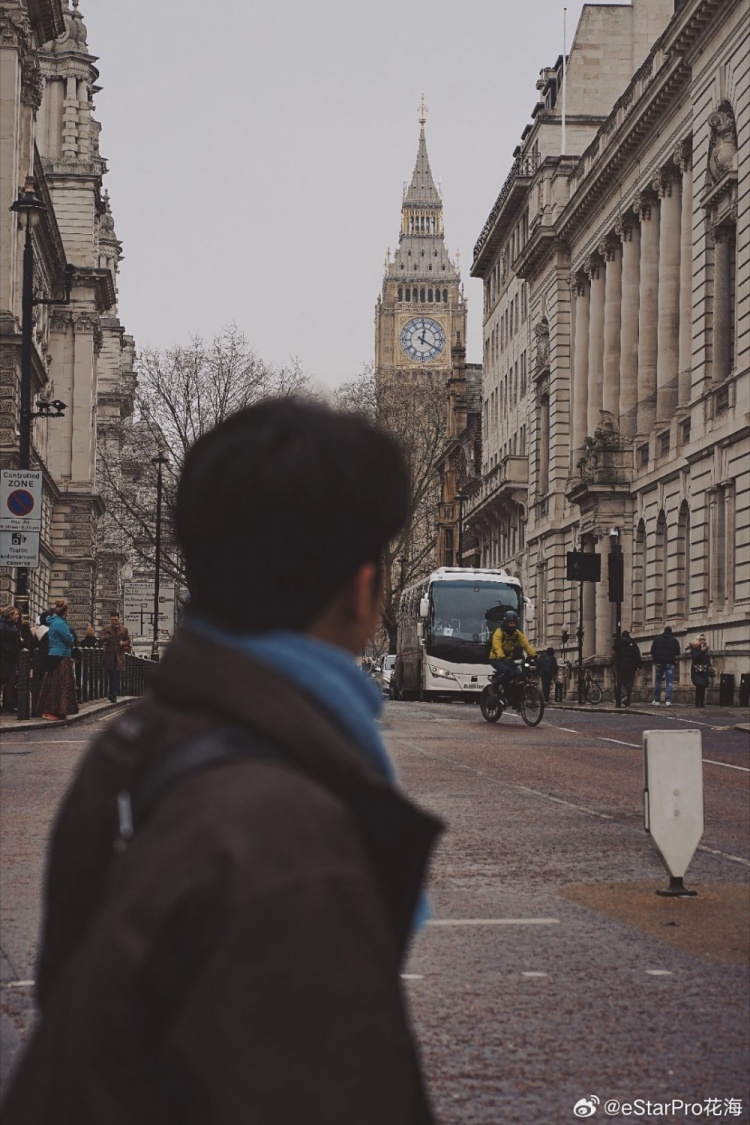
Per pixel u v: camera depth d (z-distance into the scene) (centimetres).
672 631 4522
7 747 2191
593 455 5794
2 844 1187
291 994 131
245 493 163
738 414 4331
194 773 150
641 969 765
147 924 138
